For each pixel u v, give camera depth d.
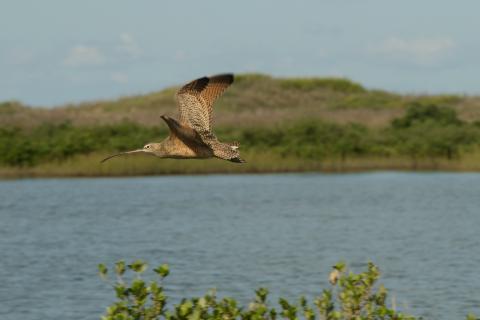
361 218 58.53
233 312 21.64
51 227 54.28
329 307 22.45
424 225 54.94
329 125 103.88
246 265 41.28
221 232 52.28
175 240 49.22
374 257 43.50
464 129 101.81
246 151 96.00
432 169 96.81
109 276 38.81
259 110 151.50
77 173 88.31
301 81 173.12
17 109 141.50
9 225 55.12
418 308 32.38
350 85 172.25
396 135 102.44
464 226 54.19
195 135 18.55
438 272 39.31
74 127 105.44
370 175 90.81
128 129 100.19
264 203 67.19
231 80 18.64
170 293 35.31
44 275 38.94
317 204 66.50
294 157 96.00
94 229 53.53
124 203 66.69
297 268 40.31
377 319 23.62
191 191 75.50
